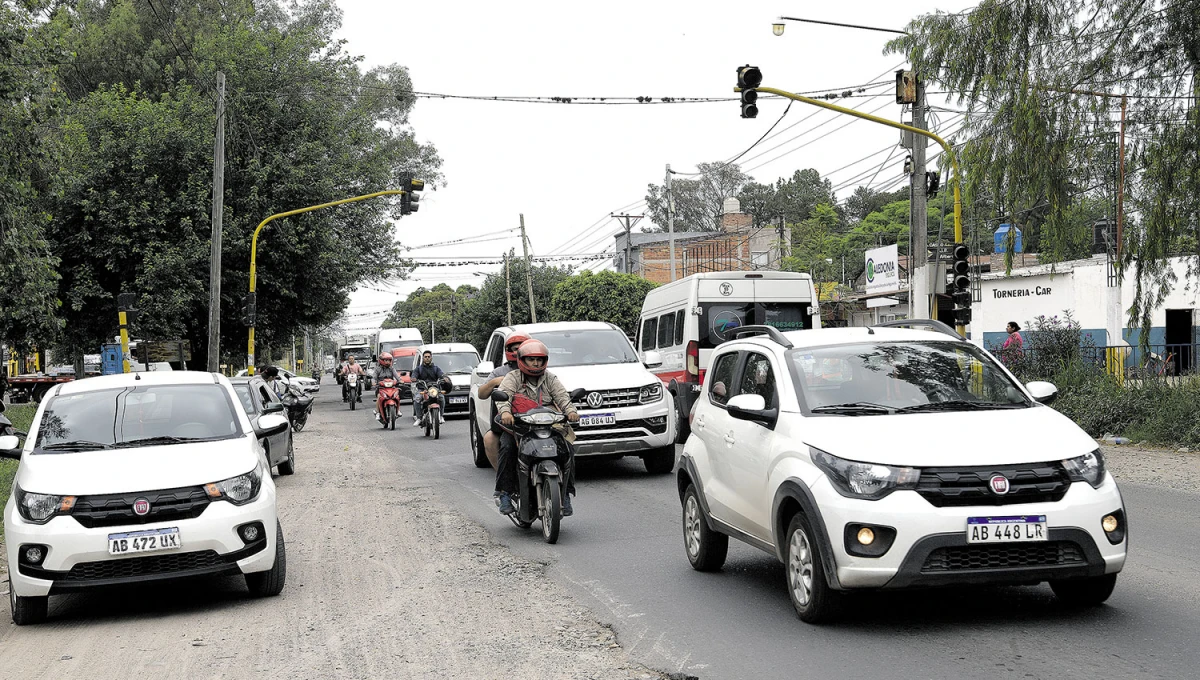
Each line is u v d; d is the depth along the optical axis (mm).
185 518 7156
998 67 17672
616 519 10656
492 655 5832
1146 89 16688
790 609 6516
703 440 7805
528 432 9617
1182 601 6305
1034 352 20984
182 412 8422
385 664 5754
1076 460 5648
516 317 74750
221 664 5906
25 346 27047
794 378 6656
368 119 46562
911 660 5258
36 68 17500
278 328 43688
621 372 13836
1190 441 15188
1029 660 5160
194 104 37344
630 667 5480
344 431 26328
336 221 43938
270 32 41156
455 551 9266
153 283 34719
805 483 5840
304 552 9484
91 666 6039
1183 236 17219
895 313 45375
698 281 17578
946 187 20922
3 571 9438
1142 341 18094
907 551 5406
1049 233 17453
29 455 7785
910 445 5684
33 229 17781
